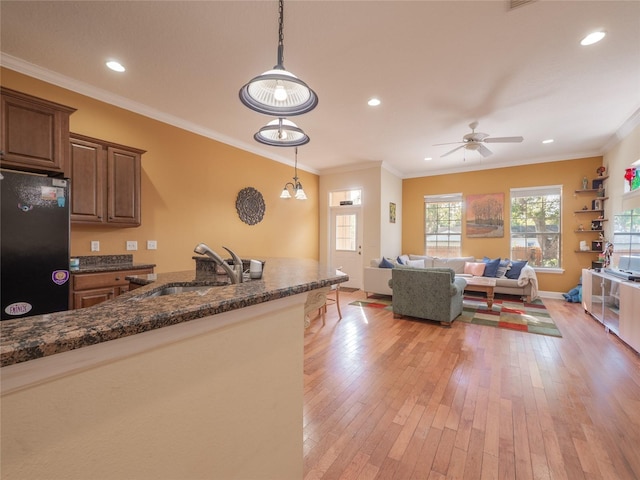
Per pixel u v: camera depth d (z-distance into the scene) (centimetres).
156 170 373
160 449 73
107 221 306
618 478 151
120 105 337
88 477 61
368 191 638
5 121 231
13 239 218
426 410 209
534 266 599
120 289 299
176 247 395
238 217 488
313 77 294
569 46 246
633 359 291
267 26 224
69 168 262
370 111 371
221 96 333
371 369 273
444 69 280
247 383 97
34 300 227
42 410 54
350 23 220
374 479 151
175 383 76
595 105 354
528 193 607
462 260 638
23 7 204
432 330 382
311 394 231
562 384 244
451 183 685
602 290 388
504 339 349
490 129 432
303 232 647
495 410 209
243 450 97
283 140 218
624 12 208
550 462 161
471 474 154
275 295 100
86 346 57
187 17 215
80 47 249
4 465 50
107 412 63
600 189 524
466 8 206
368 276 576
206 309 78
